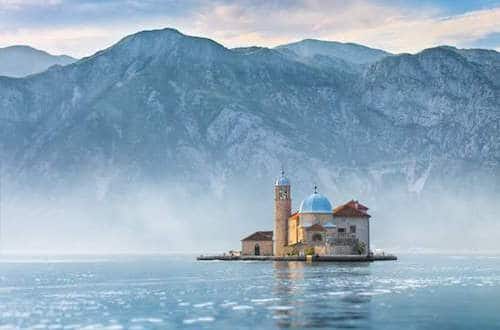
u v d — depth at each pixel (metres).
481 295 118.12
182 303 109.00
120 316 95.81
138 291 129.62
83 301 113.31
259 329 85.44
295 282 144.62
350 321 90.62
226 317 94.19
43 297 120.19
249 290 128.25
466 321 90.81
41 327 88.00
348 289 128.25
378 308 101.69
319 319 92.19
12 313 99.56
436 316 94.56
